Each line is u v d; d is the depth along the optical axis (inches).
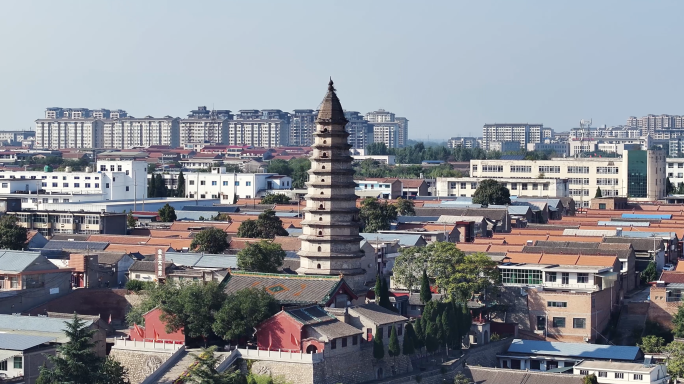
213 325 7293.3
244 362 7160.4
